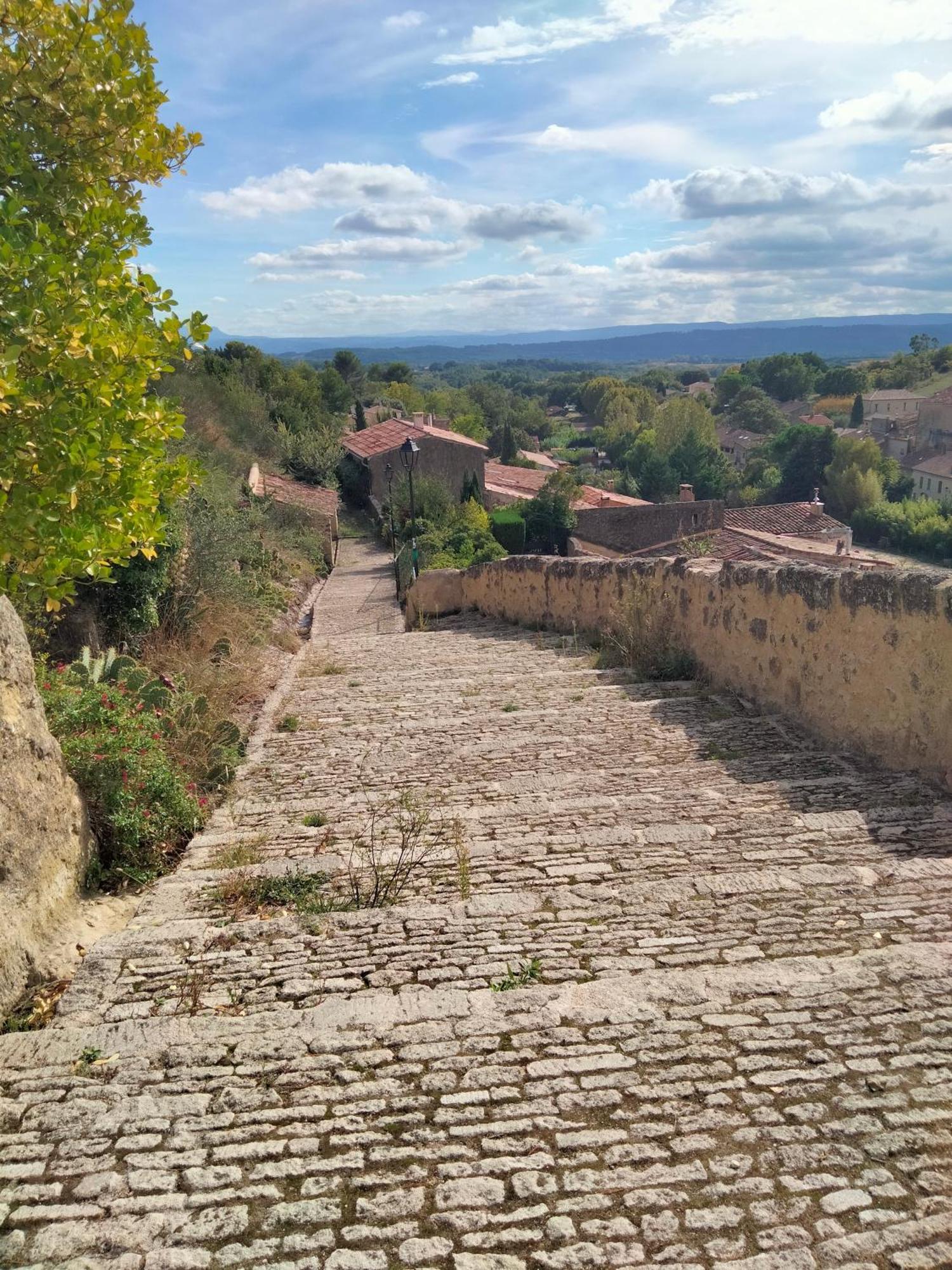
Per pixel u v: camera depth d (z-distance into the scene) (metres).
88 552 4.73
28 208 5.27
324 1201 2.17
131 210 6.04
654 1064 2.60
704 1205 2.09
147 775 4.92
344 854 4.61
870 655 5.57
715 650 8.00
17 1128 2.48
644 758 6.06
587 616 11.56
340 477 38.81
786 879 3.80
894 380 102.38
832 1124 2.32
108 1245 2.07
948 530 48.84
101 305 4.62
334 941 3.54
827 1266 1.91
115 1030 2.90
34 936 3.49
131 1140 2.42
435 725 7.29
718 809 4.88
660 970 3.16
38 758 3.80
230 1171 2.29
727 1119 2.37
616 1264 1.95
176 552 10.13
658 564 9.39
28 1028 3.10
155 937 3.60
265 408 37.41
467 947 3.43
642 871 4.11
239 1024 2.90
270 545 20.20
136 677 6.48
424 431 37.28
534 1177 2.21
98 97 5.38
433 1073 2.62
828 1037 2.66
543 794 5.46
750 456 78.12
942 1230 1.99
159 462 5.60
